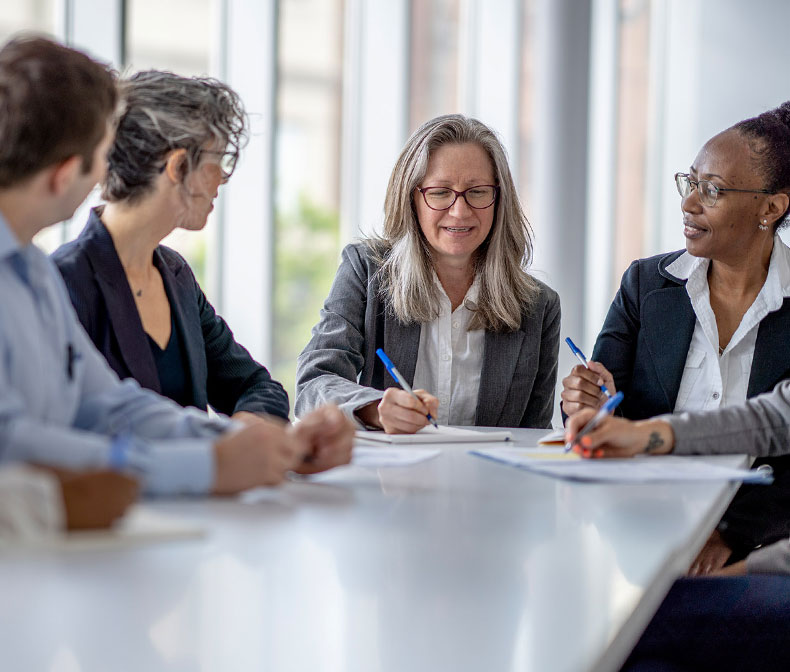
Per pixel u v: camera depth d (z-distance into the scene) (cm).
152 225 169
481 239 224
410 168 223
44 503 80
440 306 229
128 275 172
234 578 78
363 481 129
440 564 86
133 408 128
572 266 447
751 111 570
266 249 391
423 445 171
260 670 59
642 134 602
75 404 126
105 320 165
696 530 106
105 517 85
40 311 118
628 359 218
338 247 443
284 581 78
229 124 167
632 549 94
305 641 64
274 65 384
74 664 58
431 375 231
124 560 81
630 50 594
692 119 587
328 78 433
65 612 67
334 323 227
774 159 196
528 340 232
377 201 457
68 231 310
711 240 201
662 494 125
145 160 162
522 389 232
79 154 106
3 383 100
